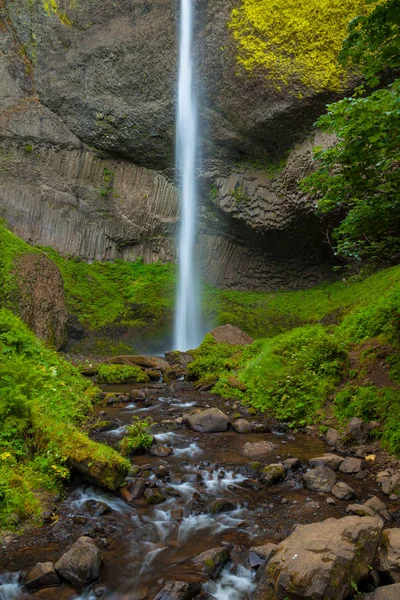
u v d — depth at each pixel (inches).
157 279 852.6
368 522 136.8
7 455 185.5
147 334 746.8
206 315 794.8
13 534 154.5
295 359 346.6
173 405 338.3
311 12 617.3
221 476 206.7
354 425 250.4
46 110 856.3
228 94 722.8
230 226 856.3
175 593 125.4
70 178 867.4
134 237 883.4
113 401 339.0
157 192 884.0
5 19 856.9
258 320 759.1
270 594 120.6
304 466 219.1
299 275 839.1
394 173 230.1
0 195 804.6
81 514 170.6
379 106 187.9
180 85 768.9
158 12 763.4
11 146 836.6
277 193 759.1
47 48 839.7
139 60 780.6
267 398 326.6
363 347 342.6
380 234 262.2
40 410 232.1
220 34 698.2
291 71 647.8
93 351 667.4
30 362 314.7
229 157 805.9
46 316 538.9
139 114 811.4
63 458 191.9
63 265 809.5
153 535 158.6
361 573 121.7
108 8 805.9
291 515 171.0
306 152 692.7
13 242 573.3
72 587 132.5
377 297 498.0
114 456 193.2
